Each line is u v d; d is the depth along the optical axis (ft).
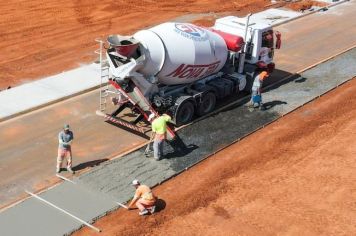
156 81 64.95
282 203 53.88
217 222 50.80
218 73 74.38
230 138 66.08
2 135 64.90
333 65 91.71
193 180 57.41
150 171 58.34
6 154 61.00
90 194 53.88
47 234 48.01
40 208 51.49
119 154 62.03
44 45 96.22
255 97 73.26
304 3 127.44
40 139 64.49
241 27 77.15
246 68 77.46
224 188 56.08
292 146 64.80
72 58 90.48
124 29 105.60
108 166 59.00
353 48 100.48
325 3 128.77
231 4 125.70
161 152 60.18
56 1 119.44
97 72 84.12
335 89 82.28
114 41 62.95
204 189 55.83
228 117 71.41
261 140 66.13
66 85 78.79
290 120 71.51
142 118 68.28
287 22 114.83
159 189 55.57
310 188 56.44
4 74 83.61
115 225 49.73
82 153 61.77
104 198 53.31
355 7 127.95
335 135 67.67
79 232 48.62
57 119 69.41
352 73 88.48
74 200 52.85
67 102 74.13
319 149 64.18
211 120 70.33
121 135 66.33
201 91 69.36
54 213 50.83
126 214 51.34
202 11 119.55
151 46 62.85
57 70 85.51
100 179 56.49
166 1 124.57
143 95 64.90
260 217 51.72
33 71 85.15
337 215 52.29
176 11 118.32
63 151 56.49
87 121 69.31
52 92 76.28
